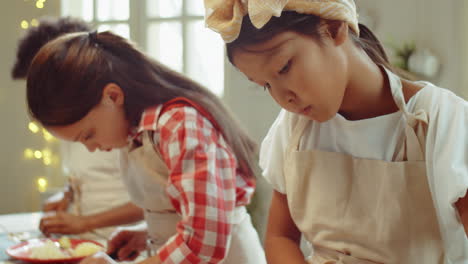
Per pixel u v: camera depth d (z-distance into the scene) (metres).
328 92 0.77
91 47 1.13
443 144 0.81
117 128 1.16
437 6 3.08
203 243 1.01
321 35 0.76
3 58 3.87
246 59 0.77
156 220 1.32
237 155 1.20
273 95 0.79
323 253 0.98
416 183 0.85
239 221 1.26
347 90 0.87
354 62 0.86
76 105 1.09
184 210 1.03
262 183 3.33
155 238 1.34
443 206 0.80
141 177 1.25
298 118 1.01
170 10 3.71
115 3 3.75
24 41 1.63
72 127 1.12
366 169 0.91
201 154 1.05
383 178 0.88
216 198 1.02
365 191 0.91
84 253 1.59
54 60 1.08
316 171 0.96
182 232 1.02
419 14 3.15
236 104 3.61
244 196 1.25
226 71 3.62
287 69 0.76
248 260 1.25
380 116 0.90
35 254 1.57
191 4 3.67
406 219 0.87
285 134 1.03
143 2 3.70
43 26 1.61
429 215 0.86
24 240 1.84
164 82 1.17
